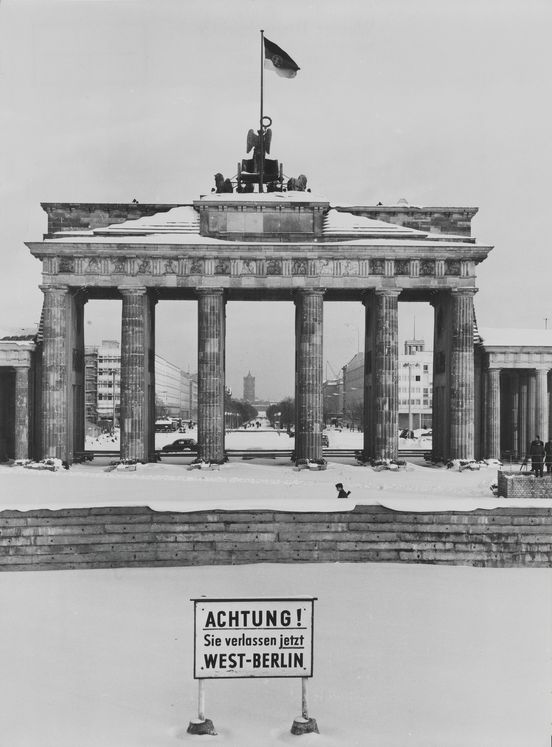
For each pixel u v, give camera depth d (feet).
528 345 298.97
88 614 113.80
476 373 305.53
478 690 85.56
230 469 254.27
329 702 82.84
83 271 259.60
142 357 261.03
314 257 260.21
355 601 120.88
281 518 146.82
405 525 146.92
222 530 146.00
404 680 88.48
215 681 89.56
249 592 124.88
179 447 374.43
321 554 146.82
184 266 260.21
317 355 261.03
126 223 264.72
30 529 142.41
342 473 245.45
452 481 221.87
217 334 261.65
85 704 81.82
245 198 264.11
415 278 261.24
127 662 94.84
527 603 120.16
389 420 259.60
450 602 120.16
